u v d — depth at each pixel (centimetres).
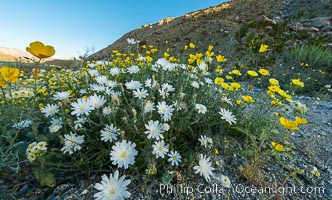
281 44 159
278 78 120
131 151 23
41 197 26
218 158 33
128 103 36
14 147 30
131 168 27
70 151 26
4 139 32
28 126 33
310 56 134
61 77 67
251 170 30
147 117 30
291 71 126
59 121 29
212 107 39
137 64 60
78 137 27
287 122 27
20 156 30
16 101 36
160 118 32
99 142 30
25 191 26
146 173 25
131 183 27
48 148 31
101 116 29
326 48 142
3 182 28
